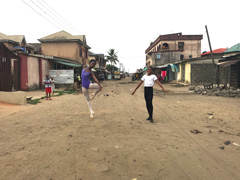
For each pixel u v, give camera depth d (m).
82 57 28.77
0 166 2.51
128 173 2.43
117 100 10.18
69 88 18.47
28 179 2.21
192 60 20.91
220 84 18.95
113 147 3.27
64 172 2.40
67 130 4.23
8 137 3.69
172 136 3.97
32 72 14.77
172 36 44.69
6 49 11.29
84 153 2.99
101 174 2.39
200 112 6.77
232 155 3.03
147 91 5.22
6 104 7.64
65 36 26.22
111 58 64.56
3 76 10.98
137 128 4.53
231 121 5.39
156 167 2.60
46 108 7.19
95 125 4.72
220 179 2.31
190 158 2.90
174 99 10.83
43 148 3.15
